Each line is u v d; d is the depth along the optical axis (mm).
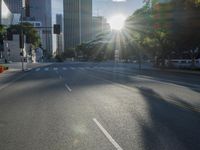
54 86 21359
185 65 50719
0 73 40906
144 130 8172
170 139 7250
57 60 142750
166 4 39125
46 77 31531
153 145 6770
